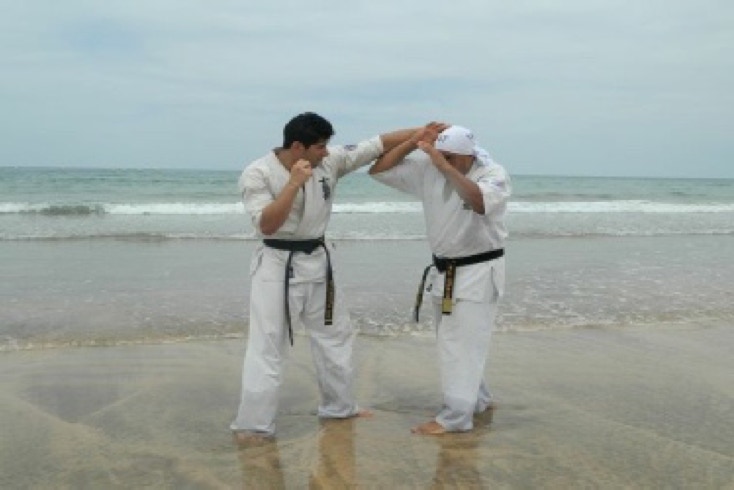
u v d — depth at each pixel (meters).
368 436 4.07
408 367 5.47
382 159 4.15
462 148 3.81
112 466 3.62
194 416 4.37
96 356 5.60
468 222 3.89
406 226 17.52
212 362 5.51
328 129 3.76
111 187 36.53
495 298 4.06
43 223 17.16
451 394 4.07
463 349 4.04
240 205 23.19
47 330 6.35
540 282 9.25
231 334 6.33
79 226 16.47
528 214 23.73
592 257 11.93
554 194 39.34
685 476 3.54
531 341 6.26
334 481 3.46
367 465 3.65
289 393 4.88
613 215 23.69
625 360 5.72
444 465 3.66
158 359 5.55
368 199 31.25
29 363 5.38
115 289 8.34
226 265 10.41
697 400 4.77
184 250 12.10
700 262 11.57
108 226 16.58
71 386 4.89
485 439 4.03
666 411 4.54
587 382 5.14
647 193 43.06
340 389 4.30
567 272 10.16
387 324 6.80
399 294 8.30
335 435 4.08
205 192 33.22
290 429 4.18
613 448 3.91
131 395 4.74
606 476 3.53
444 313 4.03
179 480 3.46
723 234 16.72
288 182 3.67
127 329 6.43
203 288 8.48
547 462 3.70
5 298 7.70
